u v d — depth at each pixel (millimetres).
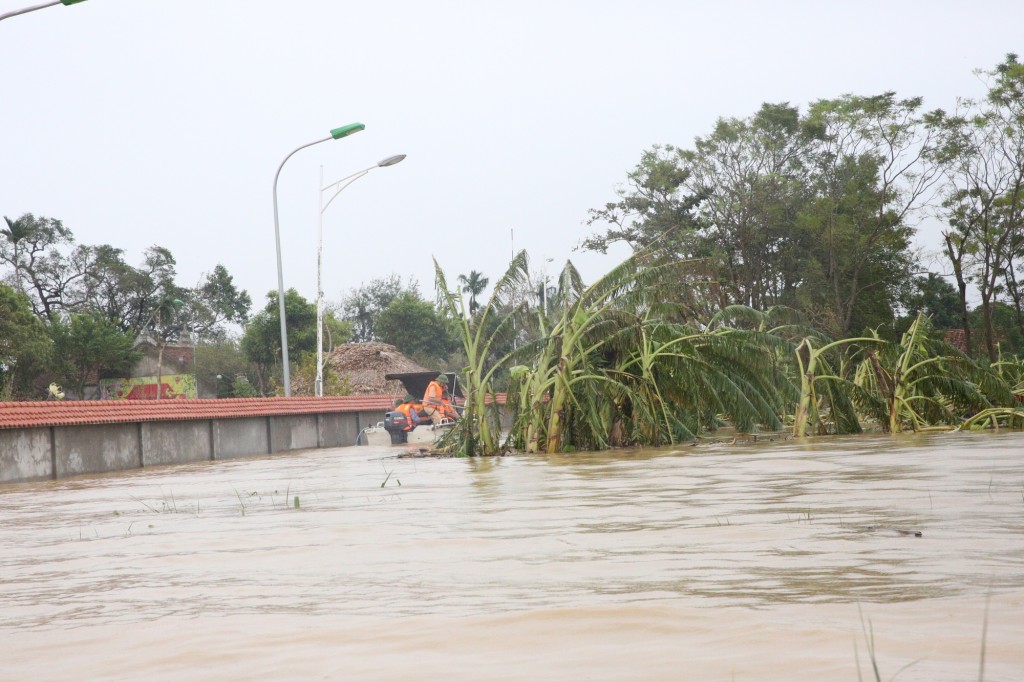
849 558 5301
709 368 23312
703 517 7691
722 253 52938
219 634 4141
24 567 6770
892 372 25578
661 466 15125
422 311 90500
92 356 66688
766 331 26531
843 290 53969
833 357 27156
